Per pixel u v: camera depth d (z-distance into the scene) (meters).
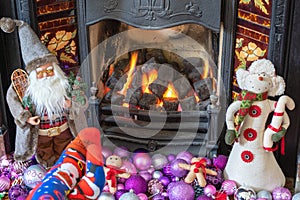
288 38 1.77
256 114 1.81
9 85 2.01
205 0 1.85
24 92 1.86
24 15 1.89
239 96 1.84
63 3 1.95
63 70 2.06
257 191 1.87
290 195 1.82
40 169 1.88
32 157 1.99
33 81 1.82
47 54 1.79
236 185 1.88
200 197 1.78
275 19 1.75
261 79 1.76
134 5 1.90
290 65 1.81
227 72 1.96
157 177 1.92
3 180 1.89
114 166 1.79
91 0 1.94
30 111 1.86
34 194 1.54
